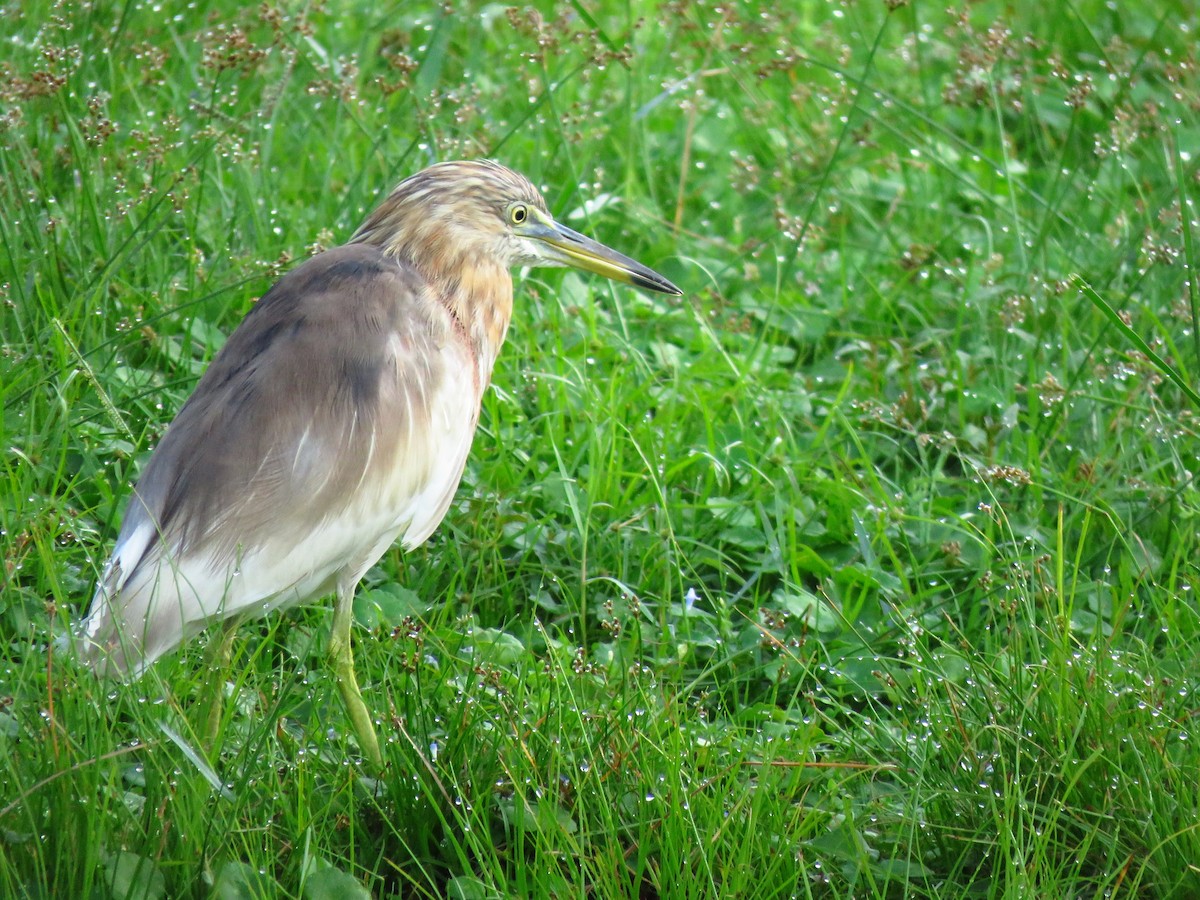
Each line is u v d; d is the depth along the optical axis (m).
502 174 7.83
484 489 8.62
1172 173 11.41
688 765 6.58
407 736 6.36
